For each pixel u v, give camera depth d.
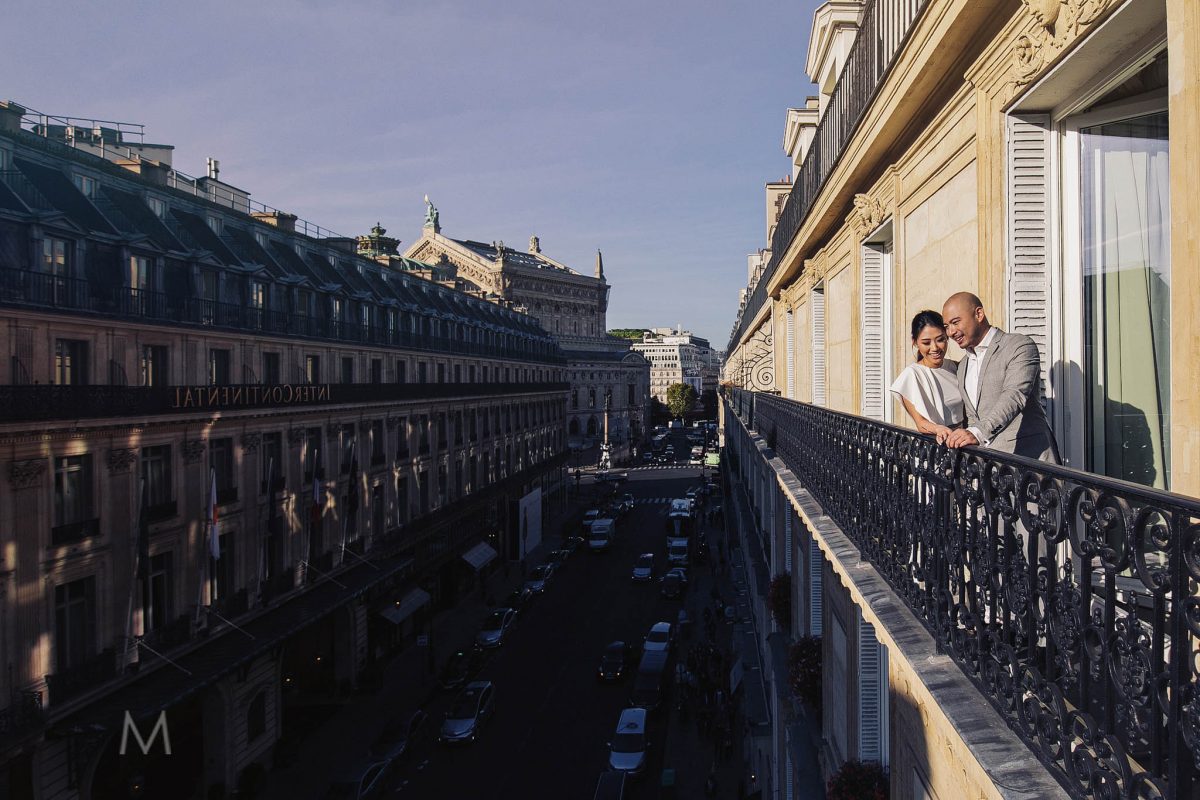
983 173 5.75
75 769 20.39
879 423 5.99
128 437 22.23
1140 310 4.75
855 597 6.37
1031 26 4.93
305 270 36.06
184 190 31.83
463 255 103.31
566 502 88.81
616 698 35.88
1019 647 3.59
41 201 21.69
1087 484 2.88
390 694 36.97
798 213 15.41
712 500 86.06
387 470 41.12
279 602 30.19
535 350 78.81
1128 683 2.64
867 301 10.62
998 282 5.51
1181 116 3.30
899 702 6.80
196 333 25.94
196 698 26.61
